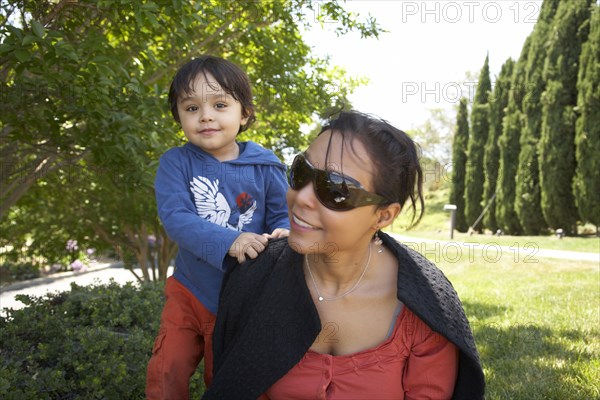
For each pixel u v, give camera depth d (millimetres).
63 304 3627
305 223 1270
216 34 4457
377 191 1258
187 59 4535
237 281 1506
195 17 3021
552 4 15320
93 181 5766
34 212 7285
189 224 1851
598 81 13969
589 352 3818
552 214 15328
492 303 5805
